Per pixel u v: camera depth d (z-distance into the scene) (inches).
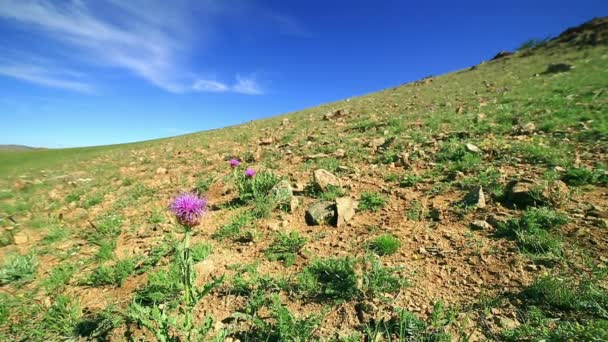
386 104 1031.0
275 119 1419.8
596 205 203.8
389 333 137.3
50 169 939.3
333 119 861.8
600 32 1656.0
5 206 452.8
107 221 313.3
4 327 172.9
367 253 197.3
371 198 269.1
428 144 399.2
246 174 326.0
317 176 310.2
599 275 145.0
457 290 157.2
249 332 148.3
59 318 169.9
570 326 124.6
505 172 274.2
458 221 217.5
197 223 154.6
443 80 1643.7
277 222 255.1
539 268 159.8
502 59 1990.7
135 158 868.0
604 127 340.2
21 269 227.5
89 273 220.5
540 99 613.3
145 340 150.9
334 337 139.9
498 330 131.0
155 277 189.9
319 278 179.6
